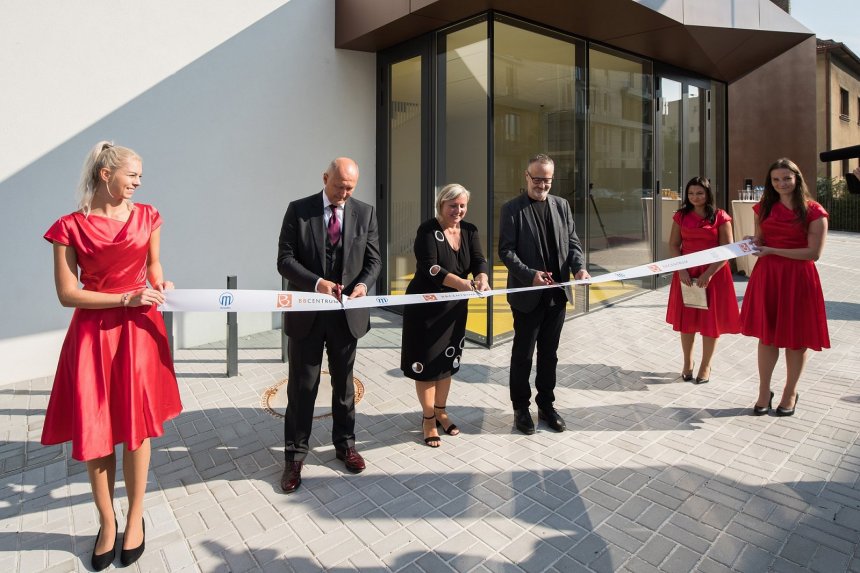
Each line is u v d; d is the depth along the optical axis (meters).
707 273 4.01
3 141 4.34
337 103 6.41
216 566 2.28
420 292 3.23
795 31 7.49
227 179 5.59
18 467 3.15
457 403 4.00
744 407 3.83
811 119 9.05
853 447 3.20
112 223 2.22
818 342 3.46
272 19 5.82
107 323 2.23
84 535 2.51
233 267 5.70
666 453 3.19
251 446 3.38
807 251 3.38
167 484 2.93
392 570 2.24
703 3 6.14
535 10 5.30
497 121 5.33
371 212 3.06
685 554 2.31
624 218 7.29
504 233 3.41
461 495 2.79
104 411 2.18
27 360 4.56
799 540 2.38
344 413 3.09
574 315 6.57
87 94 4.70
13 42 4.33
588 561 2.27
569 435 3.46
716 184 9.30
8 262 4.43
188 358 5.13
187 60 5.25
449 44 5.66
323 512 2.66
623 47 6.83
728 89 9.41
